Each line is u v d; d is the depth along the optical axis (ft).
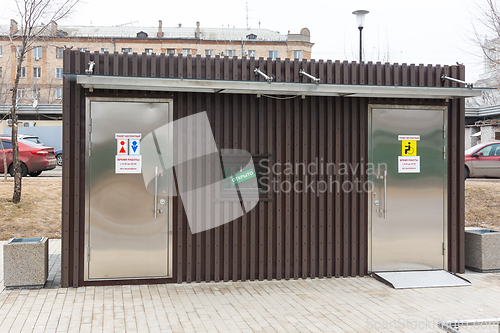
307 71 22.86
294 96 22.79
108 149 21.20
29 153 48.91
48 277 22.65
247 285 21.63
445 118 24.16
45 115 95.04
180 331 15.58
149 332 15.44
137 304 18.48
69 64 20.70
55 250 29.66
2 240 32.24
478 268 24.71
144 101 21.43
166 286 21.21
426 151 24.02
